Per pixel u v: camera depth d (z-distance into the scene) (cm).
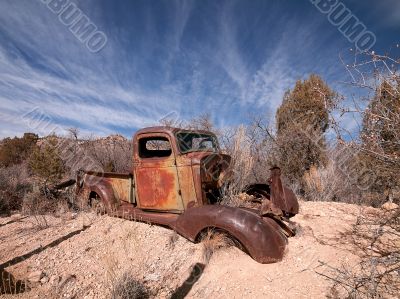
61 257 391
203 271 331
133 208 486
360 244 352
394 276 279
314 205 531
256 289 292
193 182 403
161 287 317
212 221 350
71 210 596
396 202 465
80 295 315
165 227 440
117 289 299
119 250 393
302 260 330
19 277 355
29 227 510
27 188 830
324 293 275
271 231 336
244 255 345
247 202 475
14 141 1677
